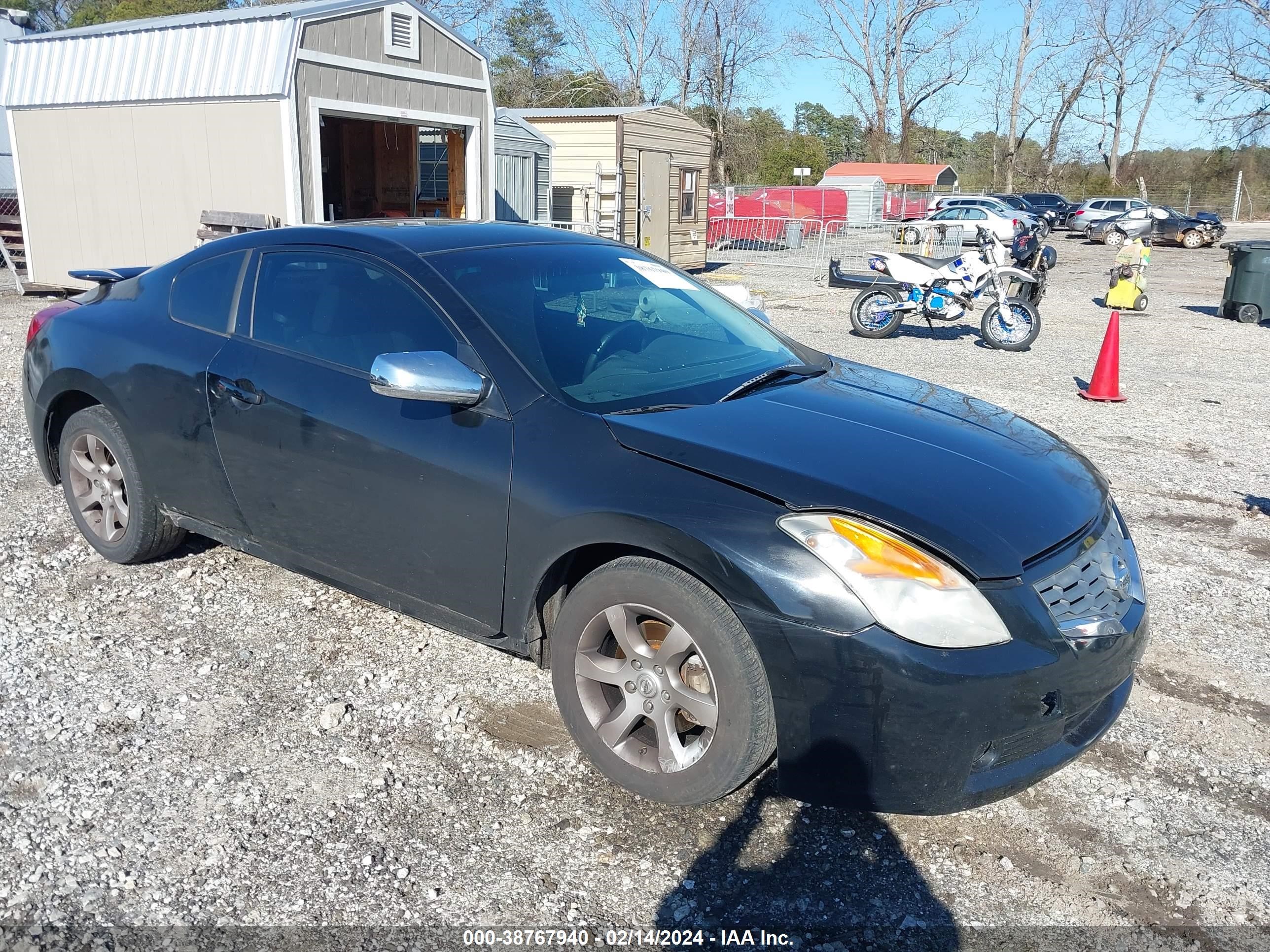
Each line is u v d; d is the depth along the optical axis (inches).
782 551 101.8
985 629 99.7
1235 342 512.1
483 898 100.7
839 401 135.2
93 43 483.5
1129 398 361.4
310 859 105.3
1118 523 128.3
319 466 135.9
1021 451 127.8
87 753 122.0
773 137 2460.6
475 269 138.1
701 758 108.3
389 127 613.9
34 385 175.0
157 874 102.3
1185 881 107.8
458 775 120.2
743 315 165.6
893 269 487.8
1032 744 104.7
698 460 111.2
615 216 711.1
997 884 106.1
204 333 151.9
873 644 98.1
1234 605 179.9
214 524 155.1
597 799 116.4
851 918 100.3
